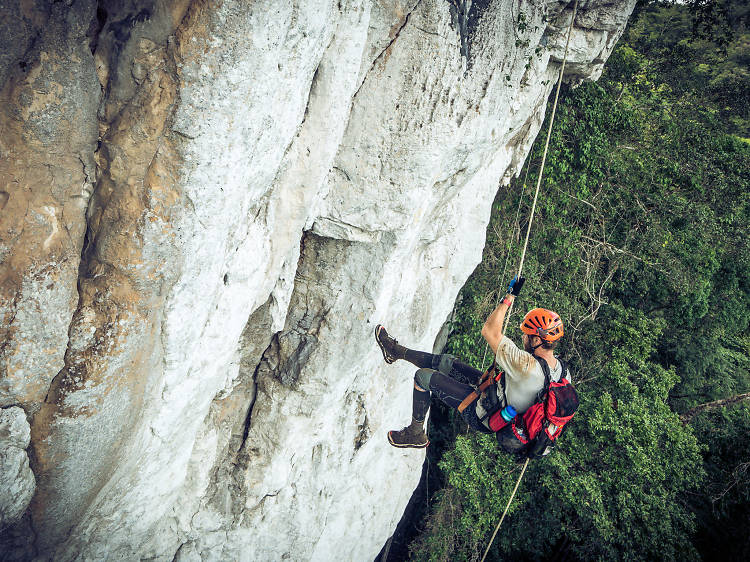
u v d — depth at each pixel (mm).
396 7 4496
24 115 2809
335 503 7652
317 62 3797
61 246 3213
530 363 3406
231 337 4566
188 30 2898
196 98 3057
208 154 3256
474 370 4215
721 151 14812
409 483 9516
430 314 8422
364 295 5957
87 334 3342
